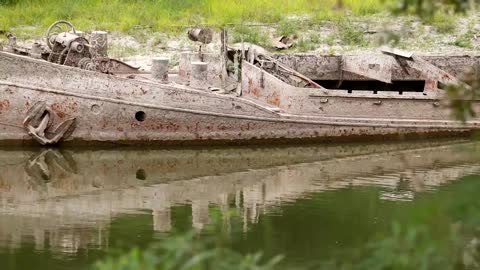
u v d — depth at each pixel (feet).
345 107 114.52
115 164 104.88
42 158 105.70
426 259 44.04
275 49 151.43
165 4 168.35
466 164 106.73
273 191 94.79
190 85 112.37
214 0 170.40
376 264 45.70
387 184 97.40
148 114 108.27
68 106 106.52
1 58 104.68
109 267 44.88
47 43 111.86
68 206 88.79
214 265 46.68
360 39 156.46
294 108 113.19
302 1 172.24
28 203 89.97
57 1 167.94
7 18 157.58
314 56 127.54
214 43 150.41
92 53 112.16
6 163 103.55
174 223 82.07
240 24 157.69
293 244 75.36
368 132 115.34
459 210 45.42
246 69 114.93
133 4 169.48
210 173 102.58
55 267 70.90
